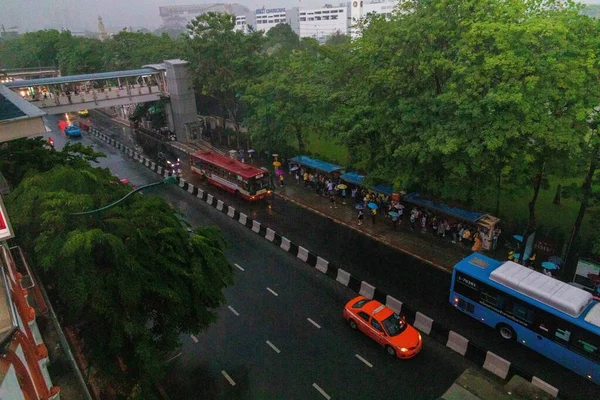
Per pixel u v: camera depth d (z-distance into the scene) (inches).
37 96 1897.1
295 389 652.1
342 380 665.6
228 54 1835.6
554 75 764.0
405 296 871.7
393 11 1151.0
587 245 904.9
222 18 1841.8
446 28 895.1
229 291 916.0
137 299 511.2
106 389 581.3
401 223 1203.2
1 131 612.7
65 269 498.0
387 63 1012.5
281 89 1480.1
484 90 840.3
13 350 308.0
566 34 789.2
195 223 1274.6
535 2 896.9
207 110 2356.1
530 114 780.0
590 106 765.9
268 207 1364.4
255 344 753.6
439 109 906.1
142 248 561.0
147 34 3009.4
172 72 2018.9
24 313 413.7
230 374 686.5
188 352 738.8
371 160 1138.7
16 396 283.1
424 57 908.6
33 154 842.8
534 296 682.2
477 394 439.8
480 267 781.9
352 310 781.3
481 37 812.6
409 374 672.4
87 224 560.4
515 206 1186.0
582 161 847.7
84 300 484.7
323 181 1428.4
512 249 992.2
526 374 631.8
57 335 510.3
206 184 1603.1
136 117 2423.7
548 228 986.1
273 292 909.8
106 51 2859.3
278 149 1729.8
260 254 1080.2
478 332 760.3
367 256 1037.2
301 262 1033.5
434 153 922.1
